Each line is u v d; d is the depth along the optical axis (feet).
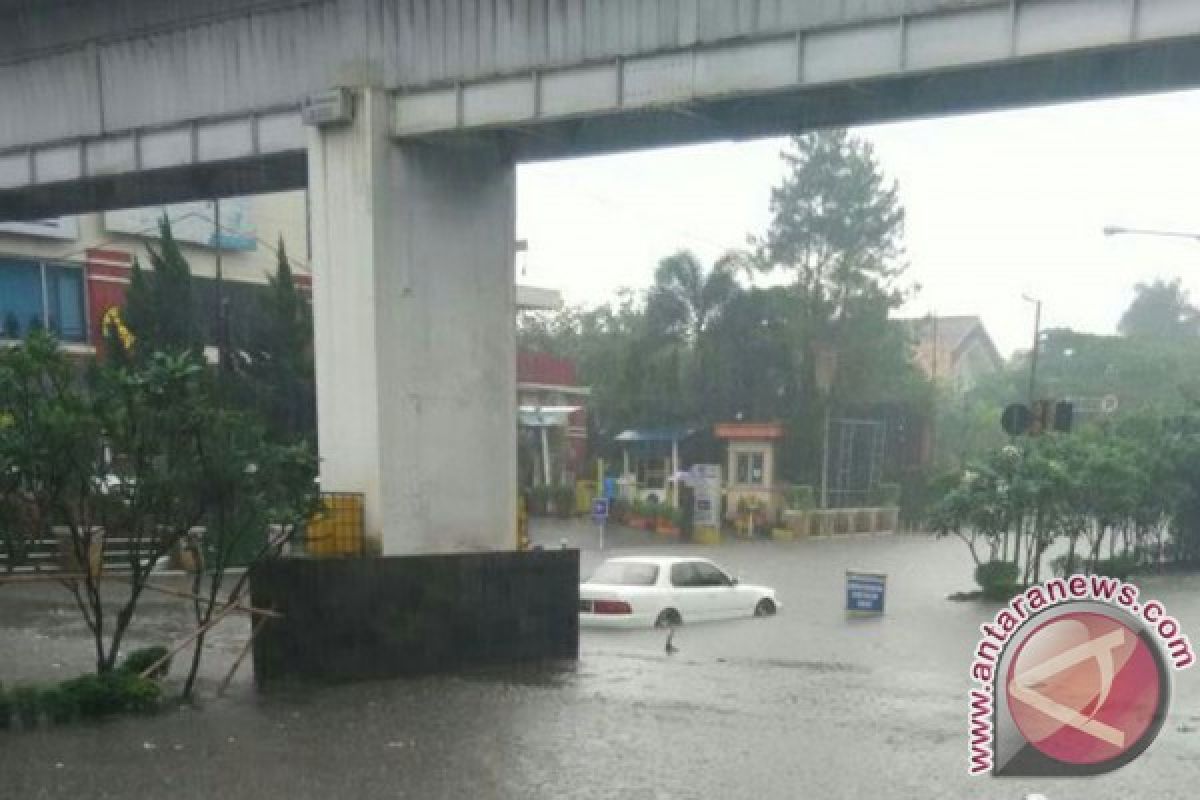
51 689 28.78
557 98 39.83
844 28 35.63
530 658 40.42
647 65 38.58
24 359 28.58
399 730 28.19
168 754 25.14
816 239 153.79
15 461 27.89
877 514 147.23
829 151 153.58
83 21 50.96
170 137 48.42
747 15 37.14
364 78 42.24
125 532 31.86
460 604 38.42
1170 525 89.66
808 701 33.30
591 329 186.91
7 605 53.88
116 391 29.71
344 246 40.68
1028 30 33.06
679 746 26.76
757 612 59.06
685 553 106.93
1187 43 31.53
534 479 139.64
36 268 96.37
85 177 51.39
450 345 42.45
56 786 22.44
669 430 143.13
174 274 86.17
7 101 54.03
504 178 44.98
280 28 44.73
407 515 40.32
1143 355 222.89
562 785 23.12
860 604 59.57
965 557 108.06
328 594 35.22
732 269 147.84
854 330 151.12
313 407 84.99
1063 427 69.97
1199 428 91.97
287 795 22.13
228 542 35.60
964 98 38.06
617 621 52.24
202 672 36.86
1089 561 74.79
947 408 200.34
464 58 40.88
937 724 29.66
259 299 95.55
